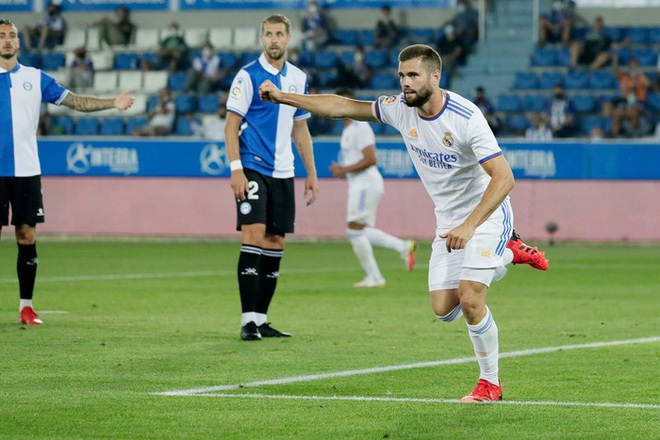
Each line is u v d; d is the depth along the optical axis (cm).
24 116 2412
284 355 2023
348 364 1922
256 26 7594
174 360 1948
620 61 6944
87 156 6009
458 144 1573
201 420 1431
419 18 7419
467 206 1641
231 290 3359
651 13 7281
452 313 1658
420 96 1560
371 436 1341
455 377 1788
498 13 7256
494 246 1582
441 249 1653
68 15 7756
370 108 1688
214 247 5425
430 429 1381
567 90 6806
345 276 3950
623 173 5619
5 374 1791
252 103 2286
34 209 2436
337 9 7544
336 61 7088
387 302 3047
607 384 1733
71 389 1655
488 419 1445
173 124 6712
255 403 1550
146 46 7575
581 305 2998
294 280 3772
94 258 4719
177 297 3141
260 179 2273
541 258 1773
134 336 2283
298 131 2425
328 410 1502
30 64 7344
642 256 4941
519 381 1761
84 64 7206
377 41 7162
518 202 5691
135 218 5969
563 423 1420
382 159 5766
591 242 5638
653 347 2166
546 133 6231
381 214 5778
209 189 5916
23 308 2486
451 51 6994
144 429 1377
